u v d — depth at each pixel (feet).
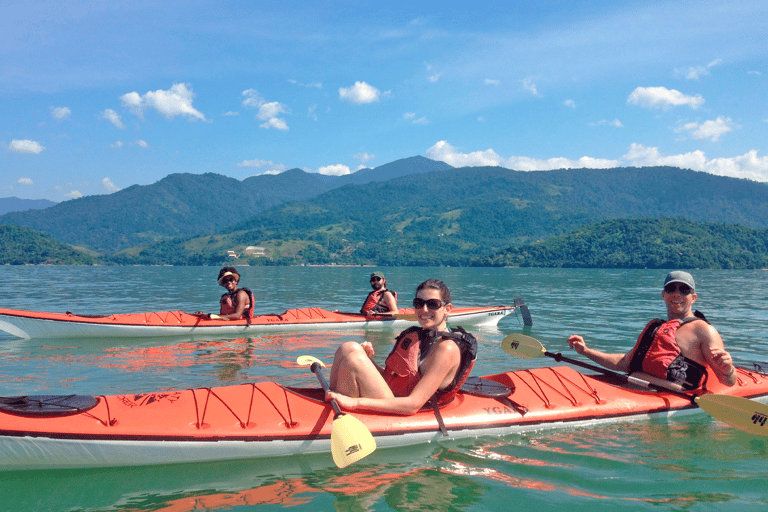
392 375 12.15
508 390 14.02
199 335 31.07
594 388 14.65
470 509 9.02
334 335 32.17
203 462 11.10
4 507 9.05
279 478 10.41
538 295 75.51
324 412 12.03
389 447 11.85
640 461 11.30
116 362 23.34
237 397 12.13
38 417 10.39
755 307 54.29
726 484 10.14
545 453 11.75
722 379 13.53
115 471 10.65
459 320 37.73
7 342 28.45
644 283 123.85
